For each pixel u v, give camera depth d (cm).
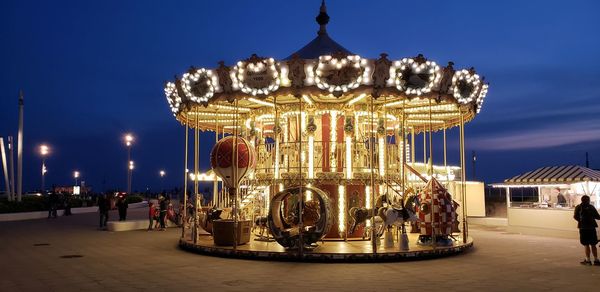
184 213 1697
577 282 1026
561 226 1895
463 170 1562
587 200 1265
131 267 1204
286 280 1042
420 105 1720
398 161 1761
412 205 1391
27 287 976
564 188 2198
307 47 1711
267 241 1516
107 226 2233
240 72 1359
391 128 2052
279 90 1348
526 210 2042
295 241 1328
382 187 1664
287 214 1602
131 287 974
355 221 1447
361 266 1214
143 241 1780
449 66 1371
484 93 1585
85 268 1193
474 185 2719
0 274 1116
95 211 4153
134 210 4234
